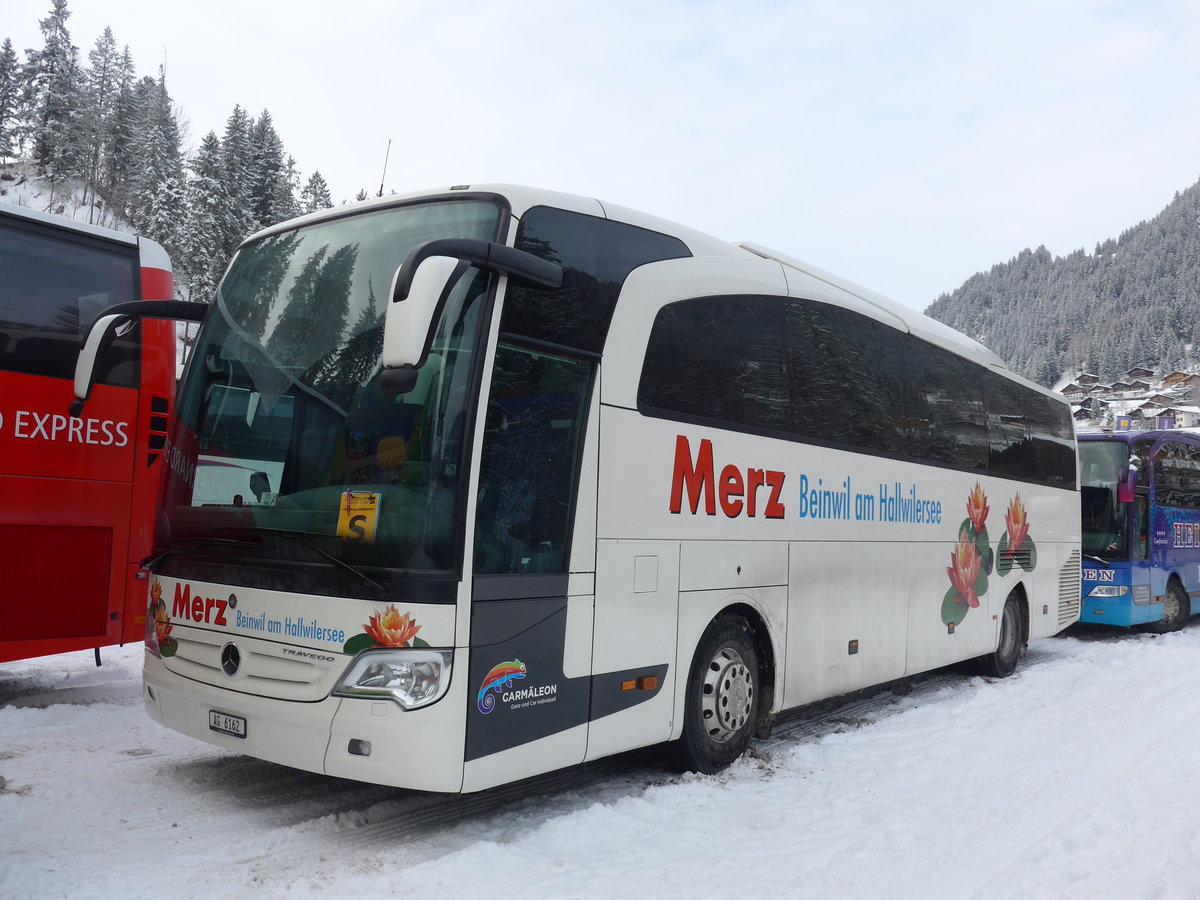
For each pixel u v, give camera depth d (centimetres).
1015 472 1078
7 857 415
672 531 555
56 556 706
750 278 643
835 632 720
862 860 458
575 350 493
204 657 484
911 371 856
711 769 601
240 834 461
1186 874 446
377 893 391
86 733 643
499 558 448
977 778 613
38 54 10062
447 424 431
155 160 8725
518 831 482
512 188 483
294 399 471
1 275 692
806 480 687
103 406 734
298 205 8969
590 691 495
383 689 414
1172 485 1537
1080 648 1318
